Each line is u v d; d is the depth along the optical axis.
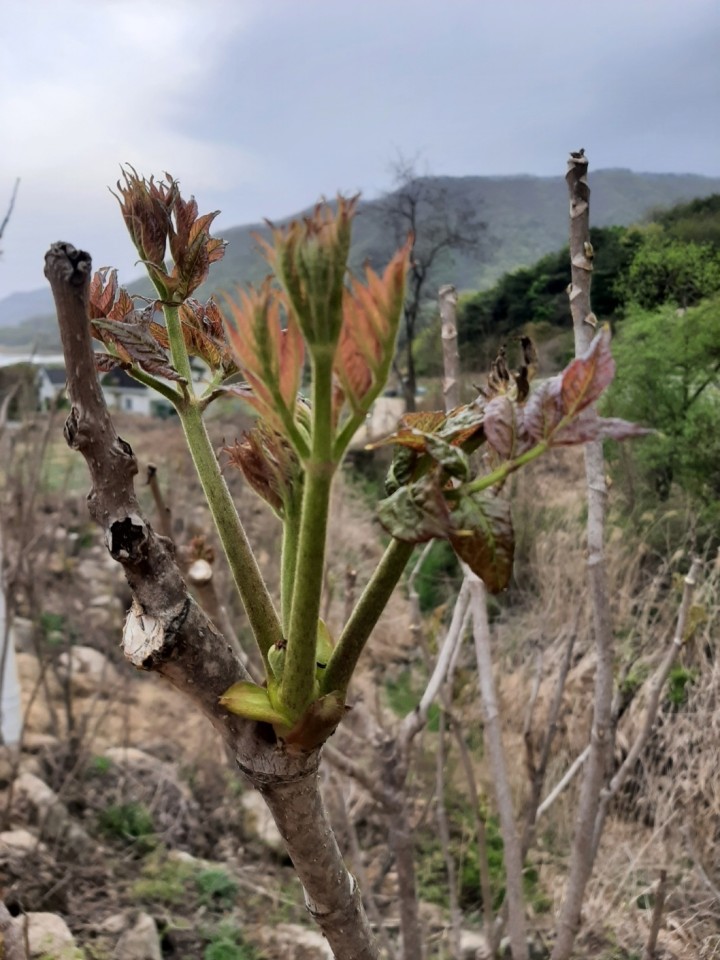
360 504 6.78
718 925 2.56
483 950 2.77
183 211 0.67
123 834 3.50
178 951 2.96
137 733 4.43
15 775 3.08
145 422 10.70
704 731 3.20
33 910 2.81
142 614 0.56
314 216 0.43
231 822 3.87
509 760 3.91
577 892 1.55
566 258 6.01
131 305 0.71
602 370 0.50
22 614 5.39
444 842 2.23
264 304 0.46
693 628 1.56
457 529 0.48
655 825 3.13
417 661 5.21
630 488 4.68
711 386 4.68
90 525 7.04
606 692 1.42
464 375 5.04
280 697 0.54
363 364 0.45
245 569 0.61
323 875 0.62
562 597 4.47
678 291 5.18
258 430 0.61
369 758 3.27
